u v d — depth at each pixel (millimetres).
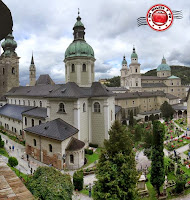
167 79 121500
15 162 27297
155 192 22031
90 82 40438
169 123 67188
